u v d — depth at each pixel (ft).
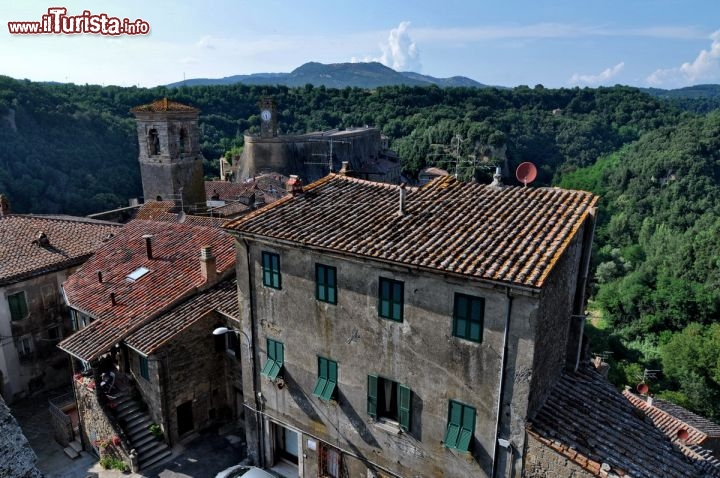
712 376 158.71
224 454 75.61
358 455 62.08
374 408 58.80
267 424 70.90
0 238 103.24
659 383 161.58
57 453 80.23
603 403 55.36
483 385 50.57
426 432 55.62
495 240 52.13
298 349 64.18
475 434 52.16
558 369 58.08
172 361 74.49
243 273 66.44
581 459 46.24
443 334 51.98
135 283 87.35
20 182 238.89
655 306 217.77
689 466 48.26
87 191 261.85
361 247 53.98
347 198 68.49
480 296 48.73
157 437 75.31
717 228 240.73
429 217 59.62
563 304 55.67
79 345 75.56
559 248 48.96
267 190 225.97
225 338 80.69
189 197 175.63
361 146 377.91
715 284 217.56
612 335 194.08
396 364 56.13
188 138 173.27
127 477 70.90
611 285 248.73
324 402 63.52
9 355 93.86
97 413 75.51
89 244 110.73
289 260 61.82
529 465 49.55
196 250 92.38
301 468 68.54
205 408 80.43
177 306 79.61
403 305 54.08
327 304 59.93
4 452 18.39
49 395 98.43
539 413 51.60
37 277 97.30
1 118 258.37
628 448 48.78
